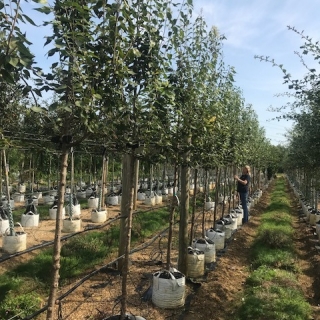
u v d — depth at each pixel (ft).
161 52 12.34
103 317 17.02
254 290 20.03
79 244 26.48
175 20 12.32
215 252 28.53
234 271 25.73
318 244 33.94
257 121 57.31
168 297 18.08
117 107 10.06
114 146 14.10
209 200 50.44
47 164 56.29
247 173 43.34
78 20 8.44
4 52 6.69
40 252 25.46
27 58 6.95
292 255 29.32
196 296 20.07
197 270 22.56
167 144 13.73
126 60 10.44
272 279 22.04
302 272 26.58
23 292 19.99
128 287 21.09
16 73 7.91
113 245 29.55
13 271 21.91
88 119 8.96
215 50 19.61
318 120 19.45
